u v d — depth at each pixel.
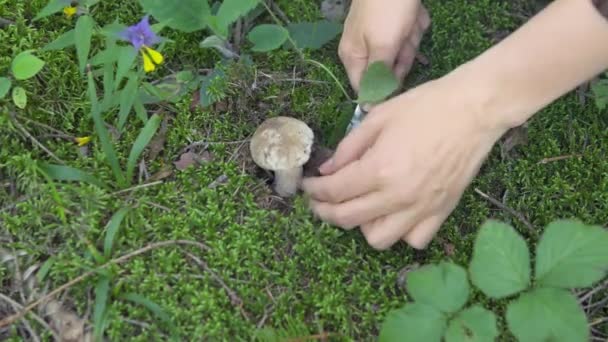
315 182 0.49
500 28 0.62
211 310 0.48
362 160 0.46
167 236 0.51
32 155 0.52
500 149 0.56
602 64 0.44
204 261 0.50
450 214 0.53
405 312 0.41
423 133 0.45
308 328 0.48
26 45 0.56
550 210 0.54
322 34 0.58
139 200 0.51
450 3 0.63
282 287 0.50
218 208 0.52
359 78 0.54
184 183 0.53
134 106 0.53
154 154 0.54
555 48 0.43
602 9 0.42
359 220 0.48
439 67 0.60
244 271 0.50
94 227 0.50
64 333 0.47
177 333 0.47
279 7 0.61
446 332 0.41
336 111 0.56
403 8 0.51
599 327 0.49
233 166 0.54
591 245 0.41
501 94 0.44
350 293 0.50
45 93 0.55
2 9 0.57
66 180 0.52
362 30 0.52
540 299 0.41
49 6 0.52
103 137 0.50
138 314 0.48
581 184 0.55
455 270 0.42
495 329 0.40
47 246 0.50
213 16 0.53
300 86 0.58
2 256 0.49
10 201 0.51
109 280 0.48
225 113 0.56
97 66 0.56
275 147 0.48
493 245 0.42
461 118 0.45
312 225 0.51
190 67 0.57
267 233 0.51
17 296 0.48
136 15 0.59
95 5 0.58
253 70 0.56
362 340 0.49
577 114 0.58
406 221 0.47
